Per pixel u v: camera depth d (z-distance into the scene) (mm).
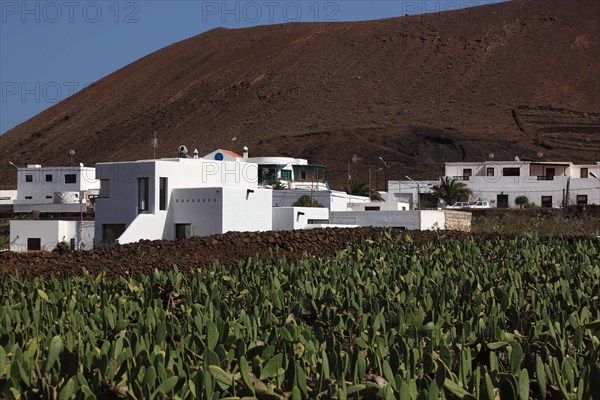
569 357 10703
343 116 169500
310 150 145500
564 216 58031
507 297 14859
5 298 16406
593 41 191625
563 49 189000
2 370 10062
